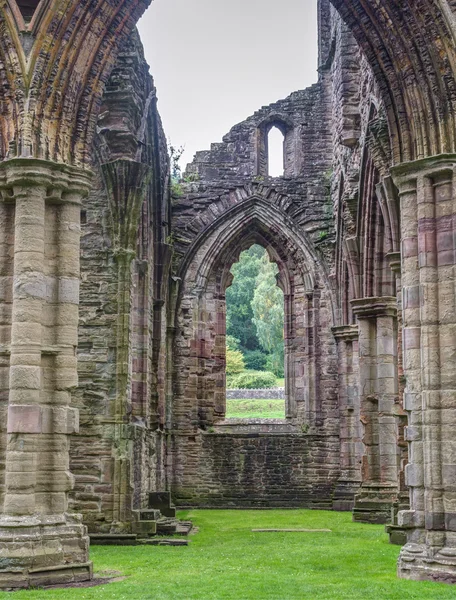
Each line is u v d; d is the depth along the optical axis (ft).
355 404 95.35
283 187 103.55
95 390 63.98
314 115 104.73
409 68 45.96
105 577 42.88
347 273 95.61
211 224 103.04
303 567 47.24
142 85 73.10
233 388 199.31
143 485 71.92
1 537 39.93
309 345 100.99
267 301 216.95
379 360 80.69
